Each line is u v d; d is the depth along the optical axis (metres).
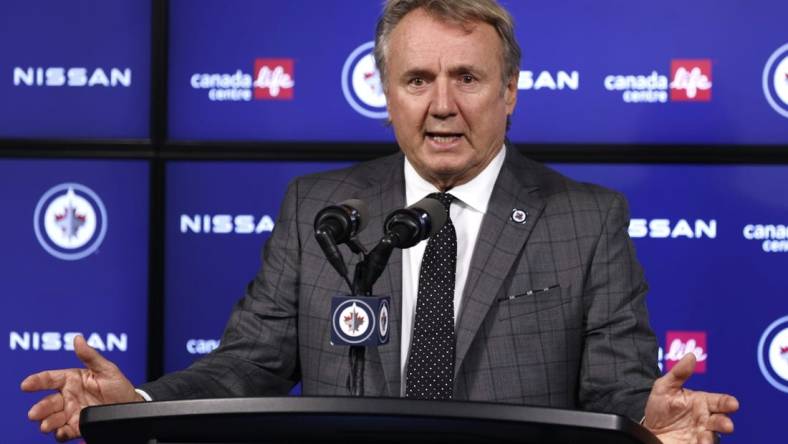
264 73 9.53
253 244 9.55
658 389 4.83
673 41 9.38
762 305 9.34
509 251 6.25
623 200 6.50
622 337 6.15
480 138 6.14
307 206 6.67
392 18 6.22
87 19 9.58
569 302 6.21
